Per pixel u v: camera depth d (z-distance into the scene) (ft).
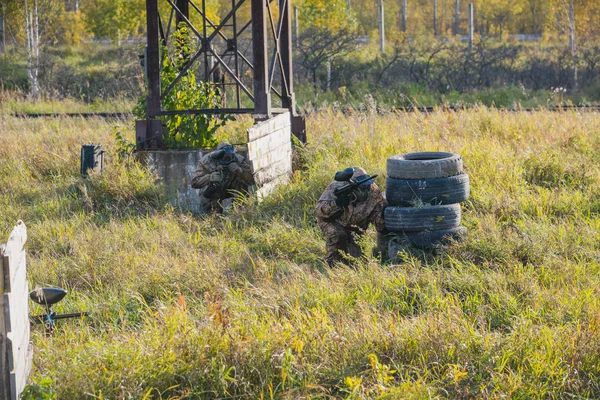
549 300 30.63
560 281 33.55
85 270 37.76
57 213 50.83
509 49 168.04
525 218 44.09
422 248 37.81
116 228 45.96
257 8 54.13
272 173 53.11
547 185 52.60
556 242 39.11
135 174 54.75
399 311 31.12
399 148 60.90
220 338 25.31
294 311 28.81
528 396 23.31
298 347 24.30
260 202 49.96
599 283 32.81
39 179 61.67
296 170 57.57
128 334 28.58
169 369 24.12
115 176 54.75
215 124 58.49
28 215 50.85
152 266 37.42
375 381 23.59
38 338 28.50
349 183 37.83
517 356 25.45
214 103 60.80
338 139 62.08
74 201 52.90
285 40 62.69
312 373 24.16
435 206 37.70
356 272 35.91
